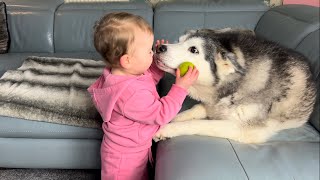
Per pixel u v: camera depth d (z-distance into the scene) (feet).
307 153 3.64
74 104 4.97
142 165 4.17
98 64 6.68
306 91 4.39
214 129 4.20
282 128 4.38
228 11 8.16
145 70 4.06
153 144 4.71
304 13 5.85
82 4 8.66
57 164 5.27
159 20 8.20
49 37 8.36
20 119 4.90
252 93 4.37
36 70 6.24
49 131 4.89
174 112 3.84
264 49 4.63
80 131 4.88
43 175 5.59
